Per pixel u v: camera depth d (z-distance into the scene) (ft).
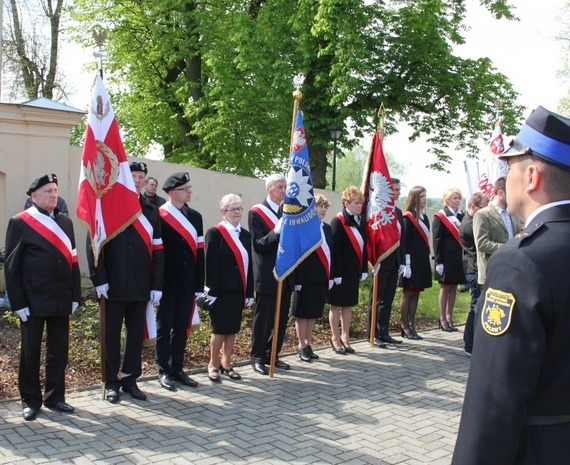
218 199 38.32
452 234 28.48
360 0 50.62
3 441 14.24
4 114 28.55
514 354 5.79
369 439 15.33
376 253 25.05
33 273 15.51
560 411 5.97
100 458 13.50
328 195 48.19
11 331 23.43
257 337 21.13
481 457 5.92
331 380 20.44
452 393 19.45
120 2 62.39
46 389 16.47
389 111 61.87
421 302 36.50
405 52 58.80
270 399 18.16
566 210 6.24
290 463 13.66
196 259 19.66
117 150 17.46
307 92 56.49
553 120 6.36
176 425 15.70
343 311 24.43
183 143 68.08
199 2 61.77
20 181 29.25
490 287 6.17
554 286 5.81
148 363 21.17
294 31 55.67
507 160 6.83
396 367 22.41
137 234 17.44
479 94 59.47
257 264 20.93
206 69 65.05
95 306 26.96
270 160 67.15
